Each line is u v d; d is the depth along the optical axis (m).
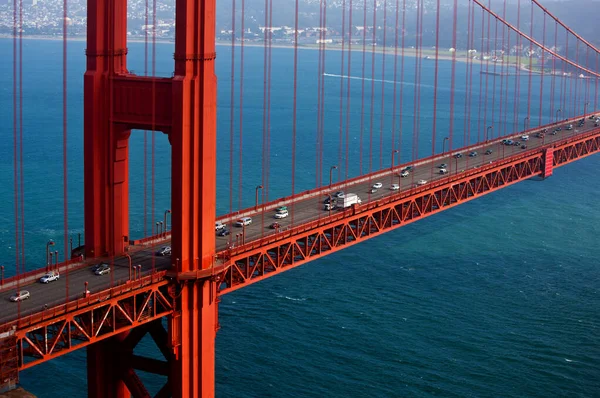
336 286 89.69
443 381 70.50
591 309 86.25
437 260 99.62
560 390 69.94
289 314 81.94
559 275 96.31
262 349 74.50
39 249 99.69
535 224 117.62
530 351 76.19
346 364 72.62
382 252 101.44
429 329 79.94
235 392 67.38
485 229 113.69
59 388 67.88
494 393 69.00
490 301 87.44
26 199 123.31
